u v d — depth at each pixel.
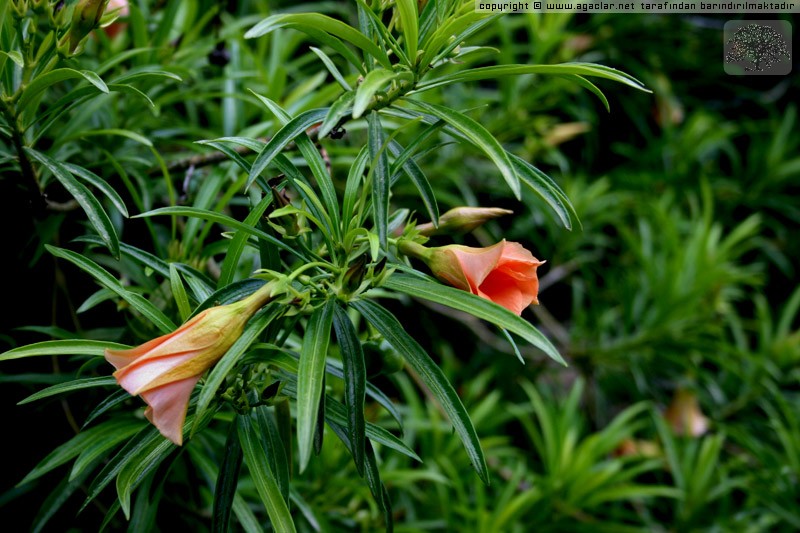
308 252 0.66
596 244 1.57
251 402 0.67
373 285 0.65
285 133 0.65
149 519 0.73
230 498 0.66
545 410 1.18
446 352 1.37
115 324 0.91
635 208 1.60
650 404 1.31
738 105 1.90
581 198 1.45
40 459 0.86
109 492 0.85
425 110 0.65
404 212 0.71
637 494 1.08
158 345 0.61
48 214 0.82
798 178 1.68
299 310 0.65
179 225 0.88
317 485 0.91
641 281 1.41
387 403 0.70
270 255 0.68
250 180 0.64
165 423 0.60
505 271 0.66
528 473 1.22
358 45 0.64
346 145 1.15
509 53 1.21
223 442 0.79
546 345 0.62
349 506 0.93
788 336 1.50
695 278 1.33
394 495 1.11
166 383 0.60
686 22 1.71
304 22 0.63
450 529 1.05
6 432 0.85
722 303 1.38
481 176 1.43
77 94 0.70
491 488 1.21
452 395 0.64
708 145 1.66
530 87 1.37
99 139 0.85
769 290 1.91
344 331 0.65
